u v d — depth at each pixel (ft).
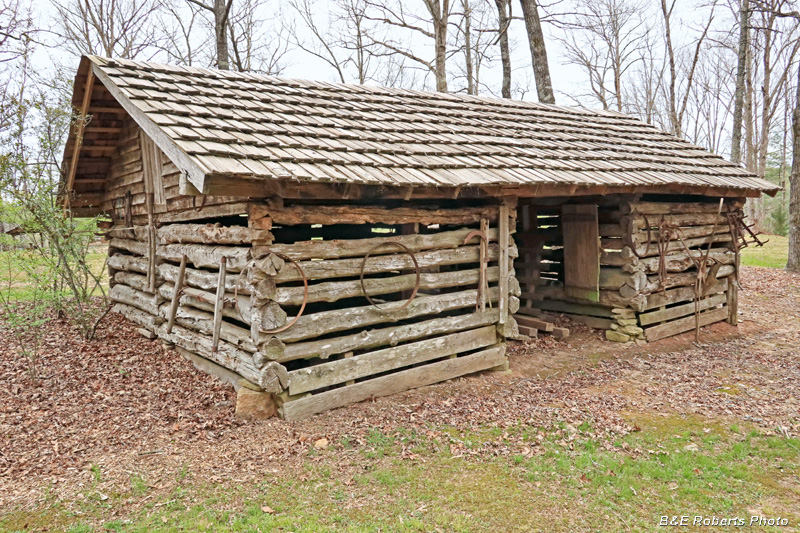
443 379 22.18
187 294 22.38
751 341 30.60
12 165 22.94
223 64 50.60
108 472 14.76
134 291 29.55
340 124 22.13
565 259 30.45
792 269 50.08
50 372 22.25
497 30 57.41
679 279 30.89
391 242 19.89
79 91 24.43
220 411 18.48
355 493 13.94
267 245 17.35
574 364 25.59
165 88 21.02
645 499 14.08
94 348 25.29
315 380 18.57
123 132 28.27
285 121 20.71
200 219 22.88
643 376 24.12
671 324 30.81
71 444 16.40
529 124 31.27
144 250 27.43
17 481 14.30
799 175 49.65
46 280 24.67
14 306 30.63
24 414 18.40
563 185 22.52
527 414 19.27
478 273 23.08
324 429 17.43
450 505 13.52
